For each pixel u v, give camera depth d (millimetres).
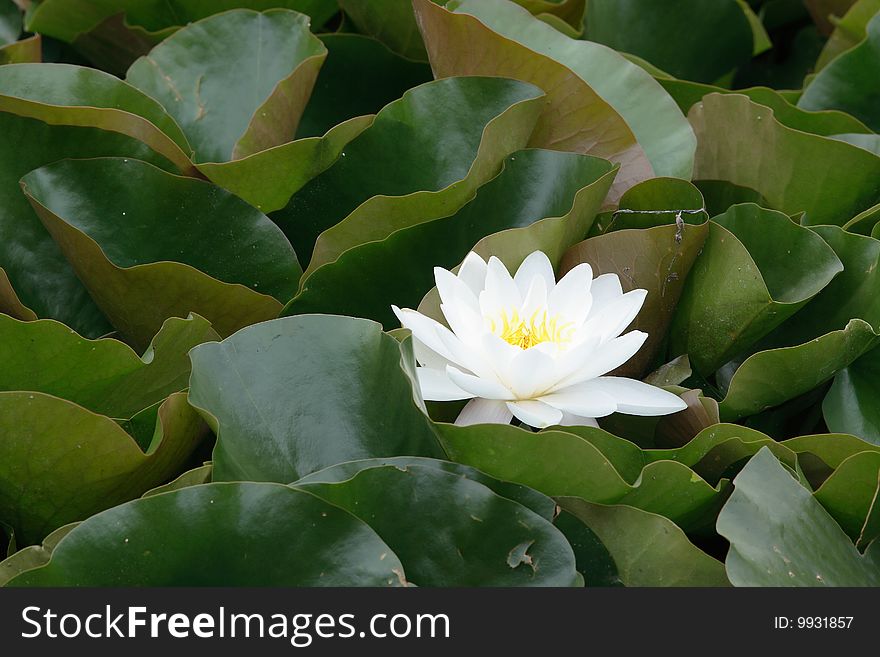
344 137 1454
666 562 1308
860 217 1451
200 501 1280
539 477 1326
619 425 1411
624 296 1381
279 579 1278
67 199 1426
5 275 1383
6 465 1325
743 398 1396
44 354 1353
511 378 1354
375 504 1297
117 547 1274
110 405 1385
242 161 1438
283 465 1328
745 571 1283
